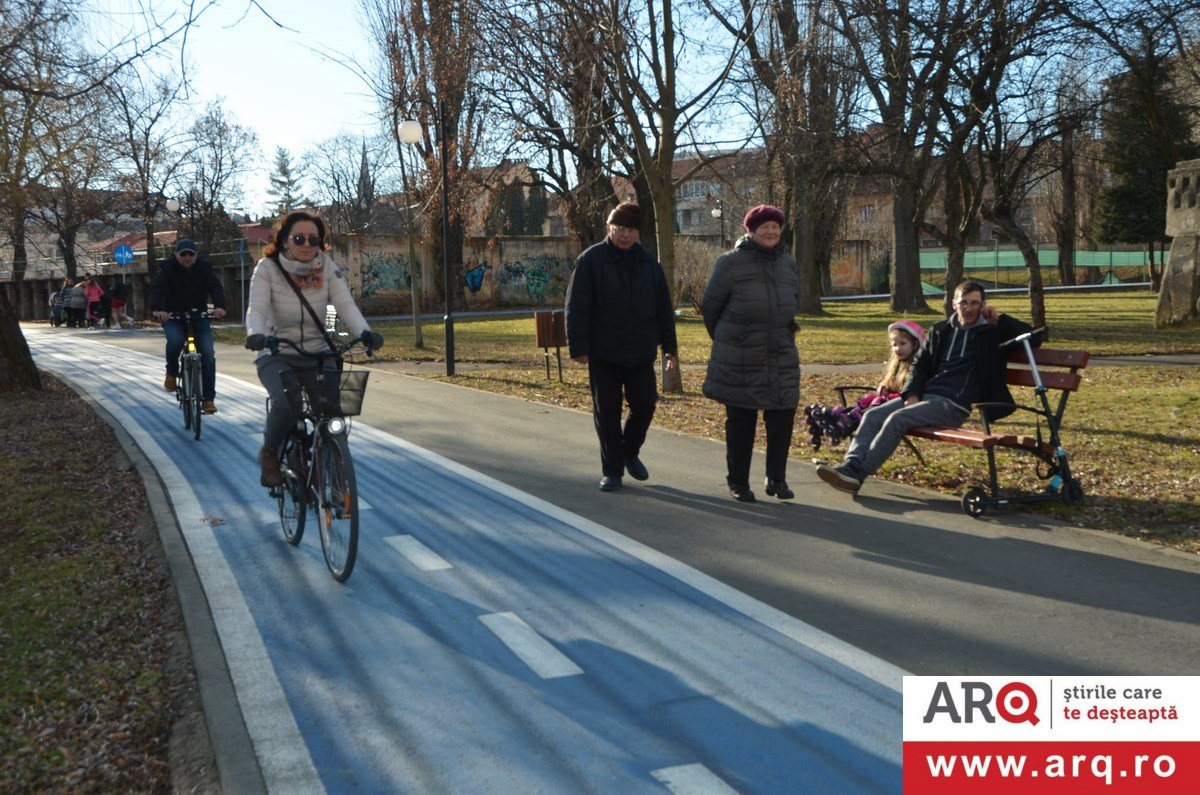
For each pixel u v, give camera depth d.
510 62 13.07
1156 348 18.06
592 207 29.41
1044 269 66.69
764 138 14.84
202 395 9.98
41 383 14.15
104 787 3.31
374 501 7.13
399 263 41.31
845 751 3.46
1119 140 24.70
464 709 3.80
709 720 3.69
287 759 3.43
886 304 41.38
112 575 5.50
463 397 12.73
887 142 20.84
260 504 7.05
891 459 8.28
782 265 6.85
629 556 5.73
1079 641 4.38
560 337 14.49
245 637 4.54
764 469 8.12
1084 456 8.27
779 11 14.02
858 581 5.23
